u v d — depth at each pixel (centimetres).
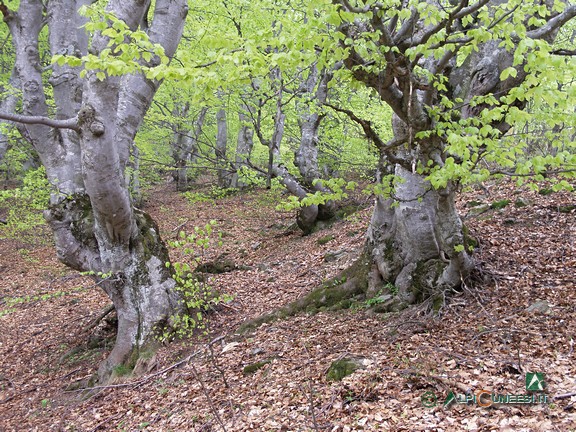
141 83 772
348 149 1464
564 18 423
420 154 492
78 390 757
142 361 755
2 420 714
